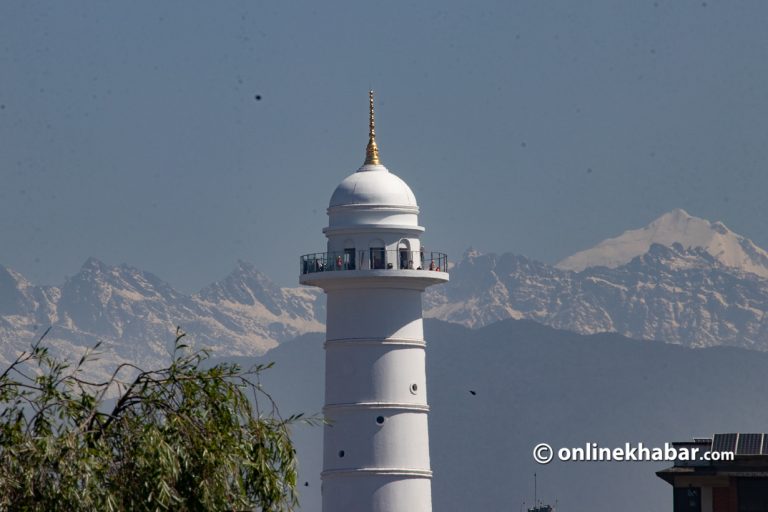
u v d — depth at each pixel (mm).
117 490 146000
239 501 150625
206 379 154875
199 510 149250
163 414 151875
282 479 155500
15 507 142875
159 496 145750
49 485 143500
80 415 149625
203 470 150000
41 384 150000
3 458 143750
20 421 148125
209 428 151875
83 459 143875
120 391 152375
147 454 147250
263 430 156000
